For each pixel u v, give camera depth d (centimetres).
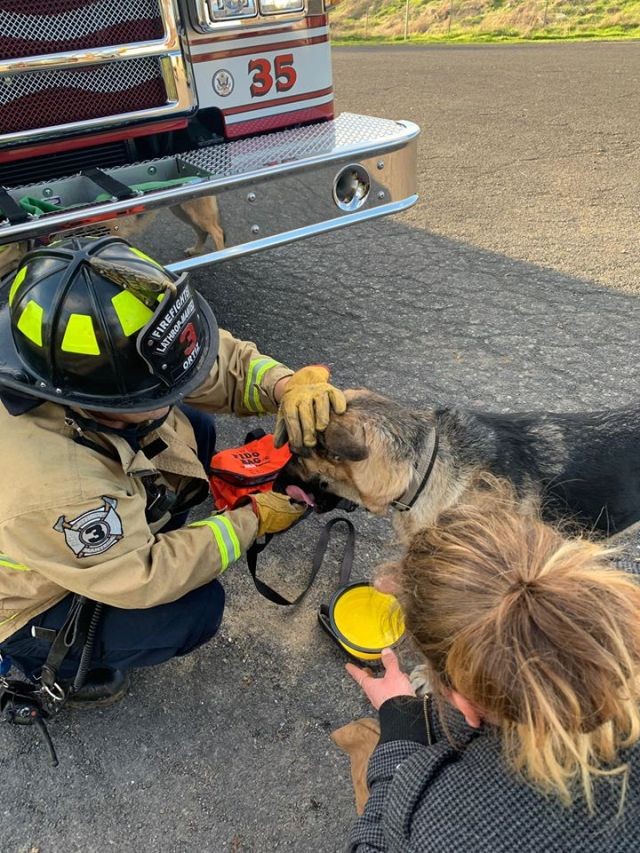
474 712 121
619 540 281
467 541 125
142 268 183
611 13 1816
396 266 518
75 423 187
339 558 289
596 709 104
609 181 661
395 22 2261
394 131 361
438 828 121
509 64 1304
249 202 325
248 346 267
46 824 208
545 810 116
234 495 248
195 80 332
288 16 344
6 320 195
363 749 187
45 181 323
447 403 366
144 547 195
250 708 236
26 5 284
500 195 647
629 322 428
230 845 200
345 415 228
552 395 368
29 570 193
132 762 222
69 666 221
